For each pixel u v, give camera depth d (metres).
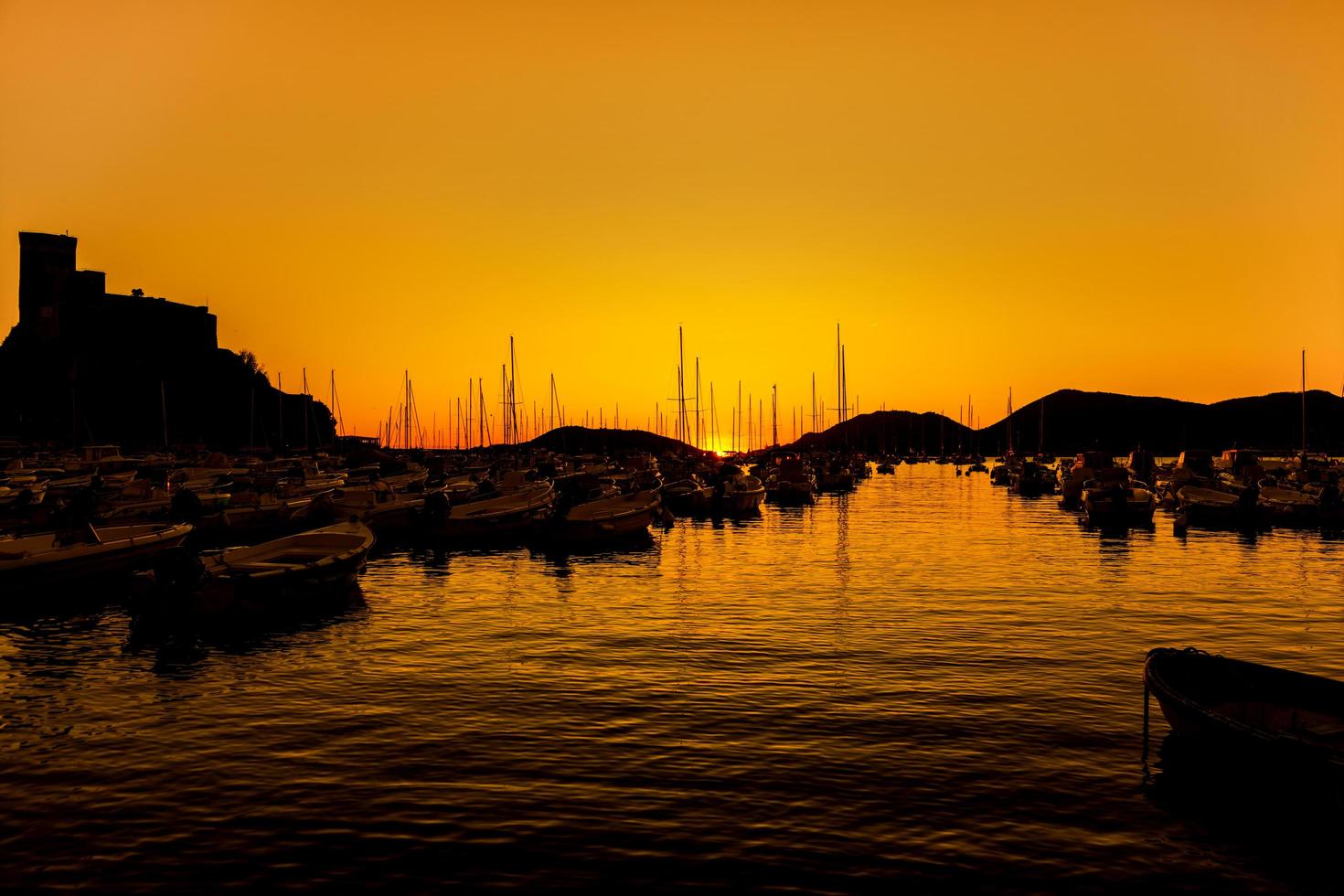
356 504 47.28
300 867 11.85
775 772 14.76
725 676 20.47
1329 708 14.82
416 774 14.77
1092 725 16.91
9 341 163.75
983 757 15.34
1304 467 84.69
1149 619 26.34
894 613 27.39
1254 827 12.83
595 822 13.01
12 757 15.71
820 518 61.81
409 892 11.23
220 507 48.84
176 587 24.22
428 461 98.81
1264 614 26.95
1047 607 28.23
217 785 14.42
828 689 19.31
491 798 13.83
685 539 49.00
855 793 13.95
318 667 21.55
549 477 73.50
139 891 11.30
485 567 37.97
